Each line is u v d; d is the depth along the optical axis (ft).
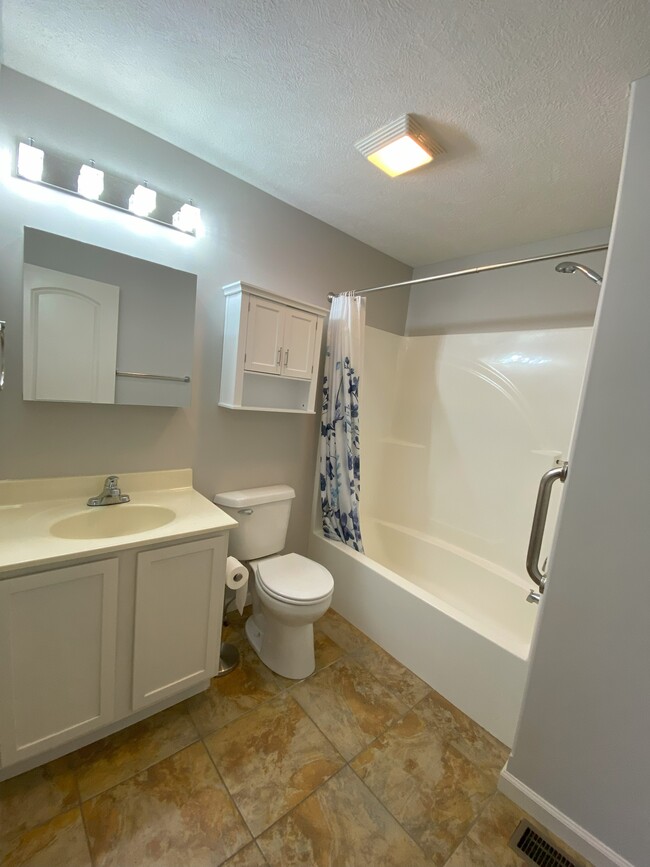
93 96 4.47
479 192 5.65
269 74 3.92
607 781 3.56
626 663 3.41
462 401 8.04
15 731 3.68
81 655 3.95
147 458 5.70
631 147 3.26
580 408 3.59
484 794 4.20
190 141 5.16
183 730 4.65
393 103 4.14
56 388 4.69
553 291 6.93
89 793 3.85
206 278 5.85
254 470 7.01
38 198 4.41
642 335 3.22
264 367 6.10
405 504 8.96
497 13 3.04
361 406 8.66
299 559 6.35
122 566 4.07
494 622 6.94
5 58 3.97
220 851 3.50
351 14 3.19
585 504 3.58
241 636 6.44
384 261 8.44
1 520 4.30
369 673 5.85
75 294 4.69
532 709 4.00
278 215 6.50
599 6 2.87
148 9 3.31
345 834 3.70
